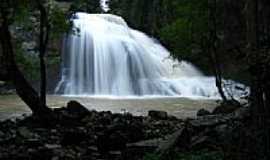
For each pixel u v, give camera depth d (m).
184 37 25.61
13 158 13.30
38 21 23.52
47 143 15.62
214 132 11.81
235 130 9.63
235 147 9.18
